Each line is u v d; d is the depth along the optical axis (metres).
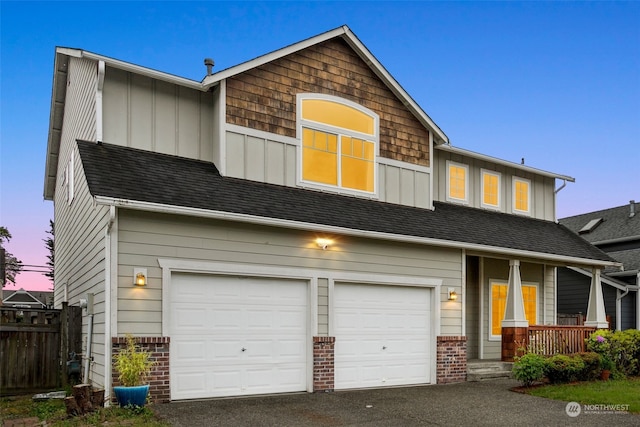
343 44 12.26
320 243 10.30
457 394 9.98
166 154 10.27
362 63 12.52
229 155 10.38
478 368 12.45
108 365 7.95
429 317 11.88
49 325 9.92
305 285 10.17
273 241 9.77
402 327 11.42
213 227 9.16
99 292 8.74
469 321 14.63
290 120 11.26
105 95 9.77
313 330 10.05
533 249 13.27
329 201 11.18
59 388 9.81
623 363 12.34
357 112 12.24
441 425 7.42
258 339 9.51
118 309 8.13
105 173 8.56
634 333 12.77
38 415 7.45
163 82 10.42
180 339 8.71
